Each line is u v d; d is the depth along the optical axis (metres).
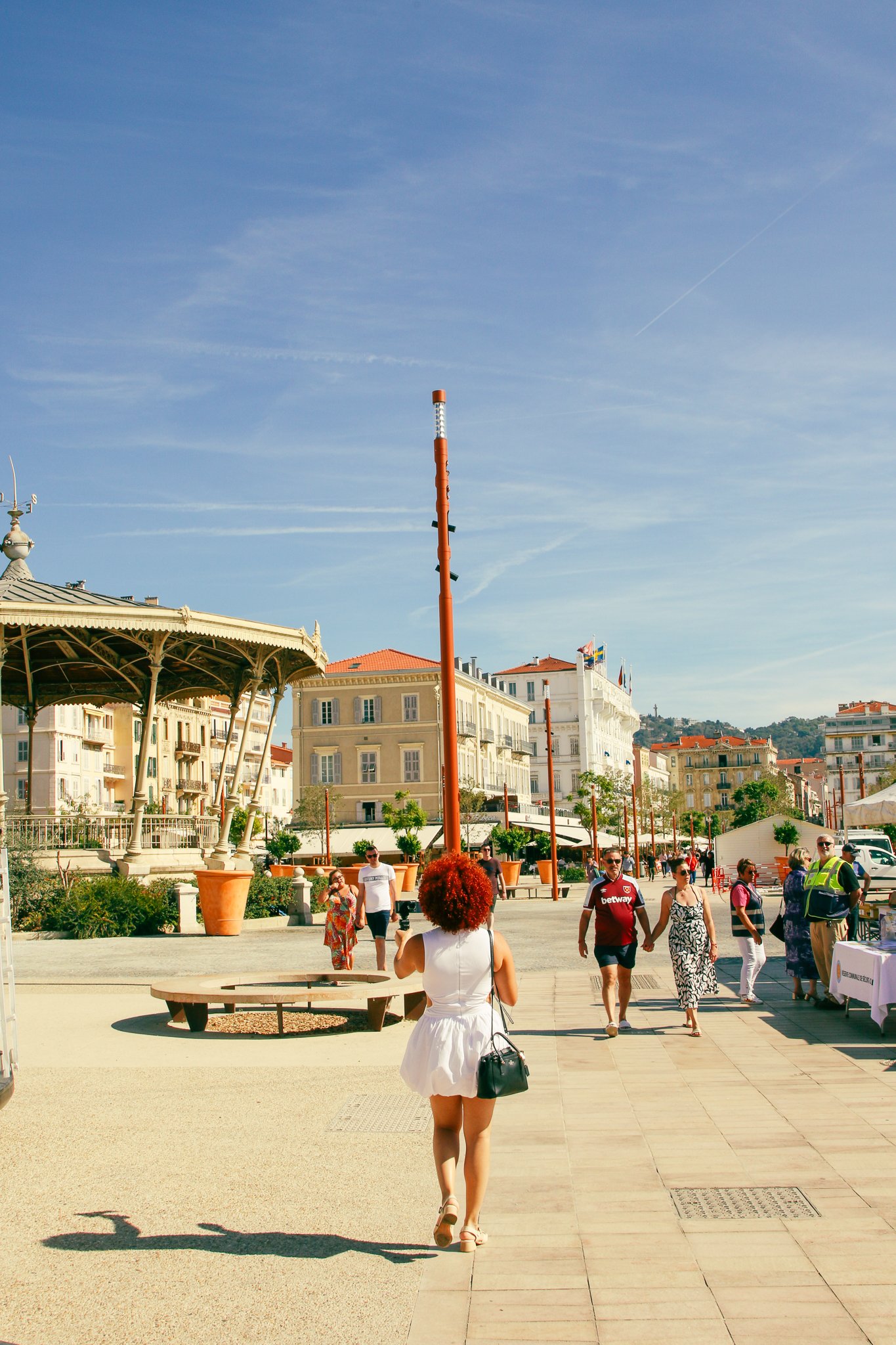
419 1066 5.21
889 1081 8.48
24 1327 4.33
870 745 171.62
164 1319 4.39
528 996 14.07
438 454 12.66
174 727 88.19
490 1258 5.02
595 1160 6.57
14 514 32.53
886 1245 5.07
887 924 11.50
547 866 49.59
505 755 90.00
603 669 119.44
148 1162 6.57
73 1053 10.33
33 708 36.97
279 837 50.28
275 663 34.97
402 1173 6.33
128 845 29.48
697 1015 12.03
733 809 143.25
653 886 53.03
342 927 14.73
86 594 31.17
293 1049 10.51
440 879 5.34
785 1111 7.63
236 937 24.94
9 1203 5.82
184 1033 11.55
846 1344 4.11
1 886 7.34
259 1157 6.68
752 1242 5.15
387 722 75.44
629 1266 4.90
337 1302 4.54
